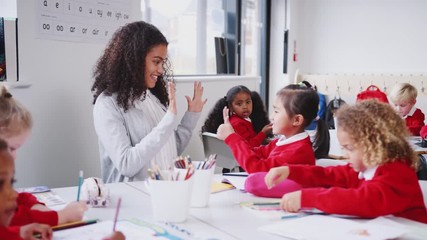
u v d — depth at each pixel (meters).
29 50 2.04
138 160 1.67
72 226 1.04
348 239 0.94
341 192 1.13
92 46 2.34
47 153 2.16
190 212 1.16
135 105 1.88
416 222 1.10
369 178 1.17
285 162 1.51
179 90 3.06
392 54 4.46
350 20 4.60
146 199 1.29
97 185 1.23
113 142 1.74
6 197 0.81
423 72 4.34
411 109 3.39
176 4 3.38
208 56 3.79
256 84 3.91
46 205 1.22
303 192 1.15
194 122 2.04
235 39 4.07
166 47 1.91
